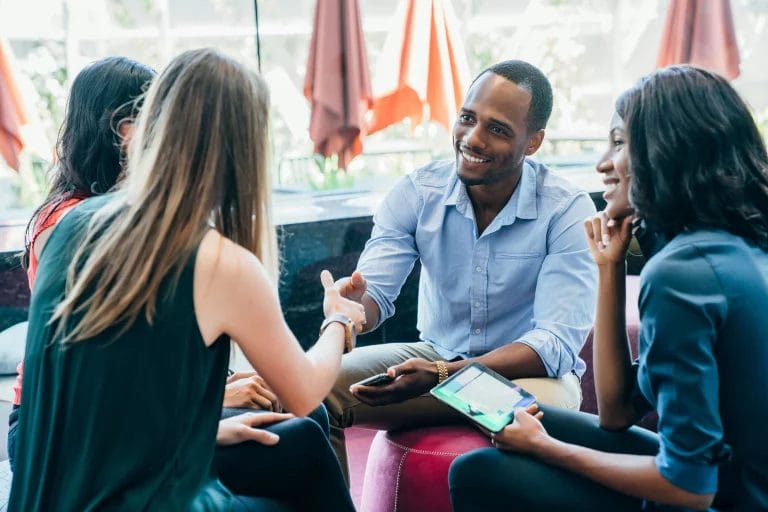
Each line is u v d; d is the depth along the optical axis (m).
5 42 2.92
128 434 1.25
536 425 1.52
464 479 1.52
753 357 1.31
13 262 2.82
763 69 4.47
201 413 1.31
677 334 1.29
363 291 1.85
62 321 1.26
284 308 3.17
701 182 1.36
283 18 3.63
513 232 2.12
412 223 2.21
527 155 2.13
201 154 1.29
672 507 1.38
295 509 1.49
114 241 1.26
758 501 1.33
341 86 3.27
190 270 1.25
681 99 1.38
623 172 1.55
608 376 1.62
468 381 1.71
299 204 3.52
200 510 1.28
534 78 2.03
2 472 1.91
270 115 1.37
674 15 3.72
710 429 1.28
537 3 4.03
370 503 2.04
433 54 3.34
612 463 1.41
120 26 3.43
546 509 1.47
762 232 1.38
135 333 1.25
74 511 1.24
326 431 1.79
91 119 1.60
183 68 1.32
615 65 4.22
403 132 3.86
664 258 1.34
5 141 2.95
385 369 2.12
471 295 2.16
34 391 1.30
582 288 2.06
